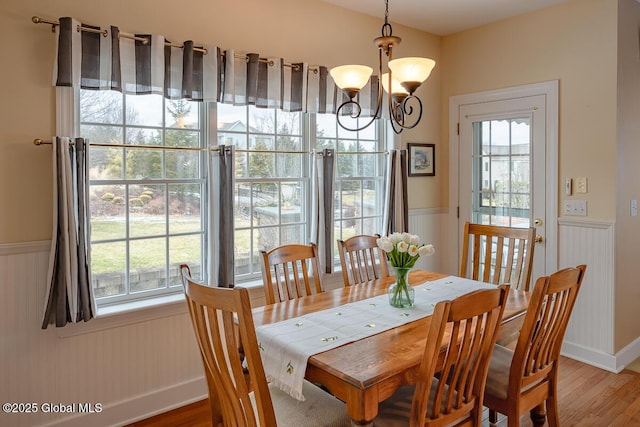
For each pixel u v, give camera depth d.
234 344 1.43
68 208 2.26
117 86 2.42
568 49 3.41
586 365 3.32
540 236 3.62
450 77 4.26
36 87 2.28
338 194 3.67
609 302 3.23
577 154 3.38
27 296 2.28
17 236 2.25
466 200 4.20
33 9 2.26
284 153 3.31
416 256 2.20
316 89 3.32
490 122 3.98
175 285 2.85
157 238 2.78
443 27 4.02
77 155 2.29
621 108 3.22
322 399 1.92
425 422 1.59
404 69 2.03
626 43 3.26
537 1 3.42
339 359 1.63
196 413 2.69
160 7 2.65
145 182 2.71
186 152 2.88
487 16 3.74
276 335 1.86
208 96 2.77
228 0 2.92
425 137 4.21
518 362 1.91
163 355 2.71
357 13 3.62
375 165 3.92
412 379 1.63
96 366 2.48
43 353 2.33
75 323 2.38
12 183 2.23
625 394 2.89
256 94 2.96
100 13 2.45
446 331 1.90
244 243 3.14
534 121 3.64
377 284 2.70
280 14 3.17
